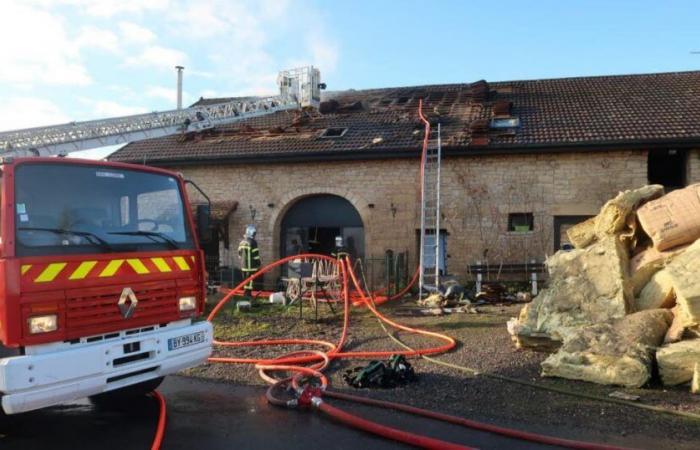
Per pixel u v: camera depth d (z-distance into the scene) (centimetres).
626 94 1722
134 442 487
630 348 626
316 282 1095
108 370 470
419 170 1541
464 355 762
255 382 674
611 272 727
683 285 627
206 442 483
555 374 636
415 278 1412
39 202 462
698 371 573
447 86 2084
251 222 1656
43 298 441
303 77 1761
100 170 512
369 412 555
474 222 1489
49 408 577
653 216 739
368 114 1847
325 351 808
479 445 467
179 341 528
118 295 490
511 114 1661
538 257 1448
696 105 1556
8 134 971
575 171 1441
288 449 466
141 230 535
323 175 1611
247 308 1153
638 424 502
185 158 1675
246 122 1923
